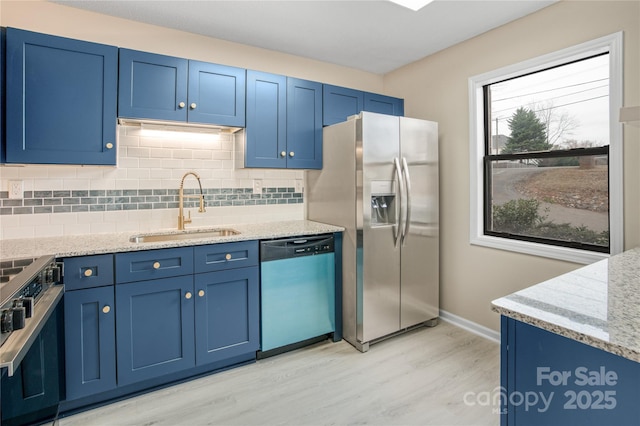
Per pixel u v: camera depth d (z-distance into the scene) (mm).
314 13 2434
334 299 2748
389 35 2766
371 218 2639
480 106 2828
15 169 2186
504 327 1091
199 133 2650
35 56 1944
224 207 2889
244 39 2844
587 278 1358
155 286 2049
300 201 3246
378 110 3264
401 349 2623
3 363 1032
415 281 2883
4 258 1664
